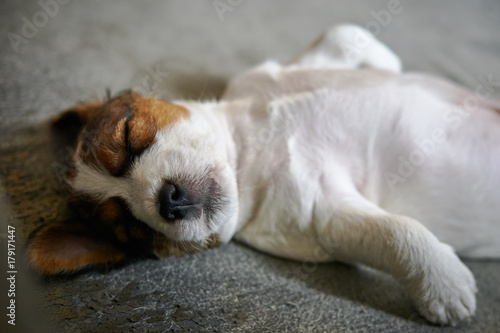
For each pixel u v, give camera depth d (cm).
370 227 35
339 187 37
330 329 33
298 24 59
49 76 46
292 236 37
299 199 37
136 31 53
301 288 36
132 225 35
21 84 44
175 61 50
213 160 35
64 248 34
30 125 41
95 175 35
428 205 38
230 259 37
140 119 35
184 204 34
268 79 41
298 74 41
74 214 36
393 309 35
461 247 39
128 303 32
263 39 55
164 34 53
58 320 31
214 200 35
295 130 38
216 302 33
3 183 38
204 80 48
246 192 38
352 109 38
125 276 34
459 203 38
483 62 55
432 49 57
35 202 37
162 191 33
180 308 33
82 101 42
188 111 37
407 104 38
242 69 51
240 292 34
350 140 37
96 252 34
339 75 40
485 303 37
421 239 34
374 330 33
